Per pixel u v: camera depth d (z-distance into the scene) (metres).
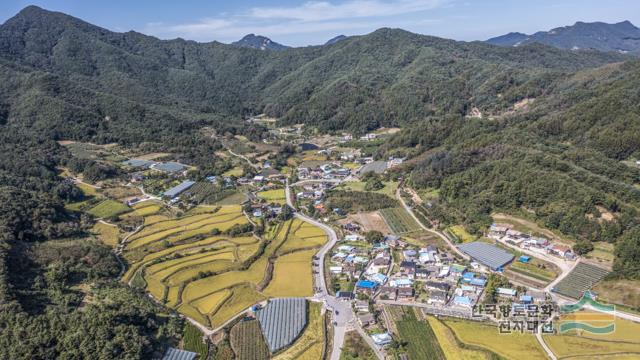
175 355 112.81
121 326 114.12
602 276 142.38
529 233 172.12
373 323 126.06
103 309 118.50
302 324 125.50
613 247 154.25
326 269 160.38
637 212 160.62
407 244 178.00
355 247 177.38
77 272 145.25
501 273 151.38
